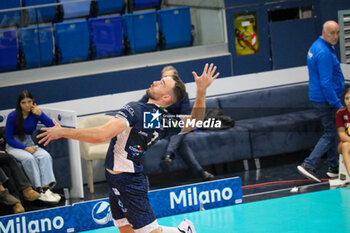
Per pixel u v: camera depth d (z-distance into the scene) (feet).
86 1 45.73
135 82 46.42
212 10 48.60
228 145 43.47
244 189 39.29
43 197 37.47
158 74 46.83
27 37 44.47
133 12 47.11
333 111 38.63
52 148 39.11
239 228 30.58
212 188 35.27
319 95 38.93
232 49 49.42
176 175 45.21
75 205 32.40
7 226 31.12
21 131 37.70
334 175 40.40
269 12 50.24
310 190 37.32
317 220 30.78
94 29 45.85
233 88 48.52
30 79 44.88
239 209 34.40
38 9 44.45
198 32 48.37
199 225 31.76
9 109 43.68
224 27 49.37
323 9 50.52
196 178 44.06
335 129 38.86
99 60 46.34
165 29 47.42
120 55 46.83
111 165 21.63
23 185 36.27
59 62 45.50
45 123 38.52
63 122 38.50
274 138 44.52
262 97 45.57
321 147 38.73
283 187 38.83
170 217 33.88
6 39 43.96
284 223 30.78
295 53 50.65
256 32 50.19
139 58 47.19
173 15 47.52
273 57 50.42
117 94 45.80
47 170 37.68
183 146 41.60
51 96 44.86
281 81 49.67
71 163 39.63
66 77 45.11
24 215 31.45
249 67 50.08
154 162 41.68
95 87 45.68
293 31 50.39
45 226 31.86
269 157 47.83
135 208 21.90
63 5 45.11
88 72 46.16
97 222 32.89
